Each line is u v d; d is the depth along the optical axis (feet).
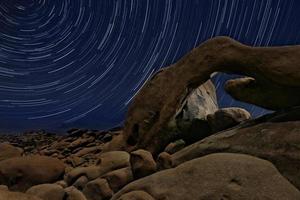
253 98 19.06
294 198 11.82
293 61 15.80
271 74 16.42
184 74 21.27
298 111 16.46
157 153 22.02
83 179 20.07
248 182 12.48
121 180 17.75
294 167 13.23
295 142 13.87
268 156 14.08
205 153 16.34
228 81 20.02
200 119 22.38
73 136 49.08
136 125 23.15
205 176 13.21
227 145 15.81
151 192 13.66
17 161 22.47
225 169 13.17
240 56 18.03
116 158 21.13
